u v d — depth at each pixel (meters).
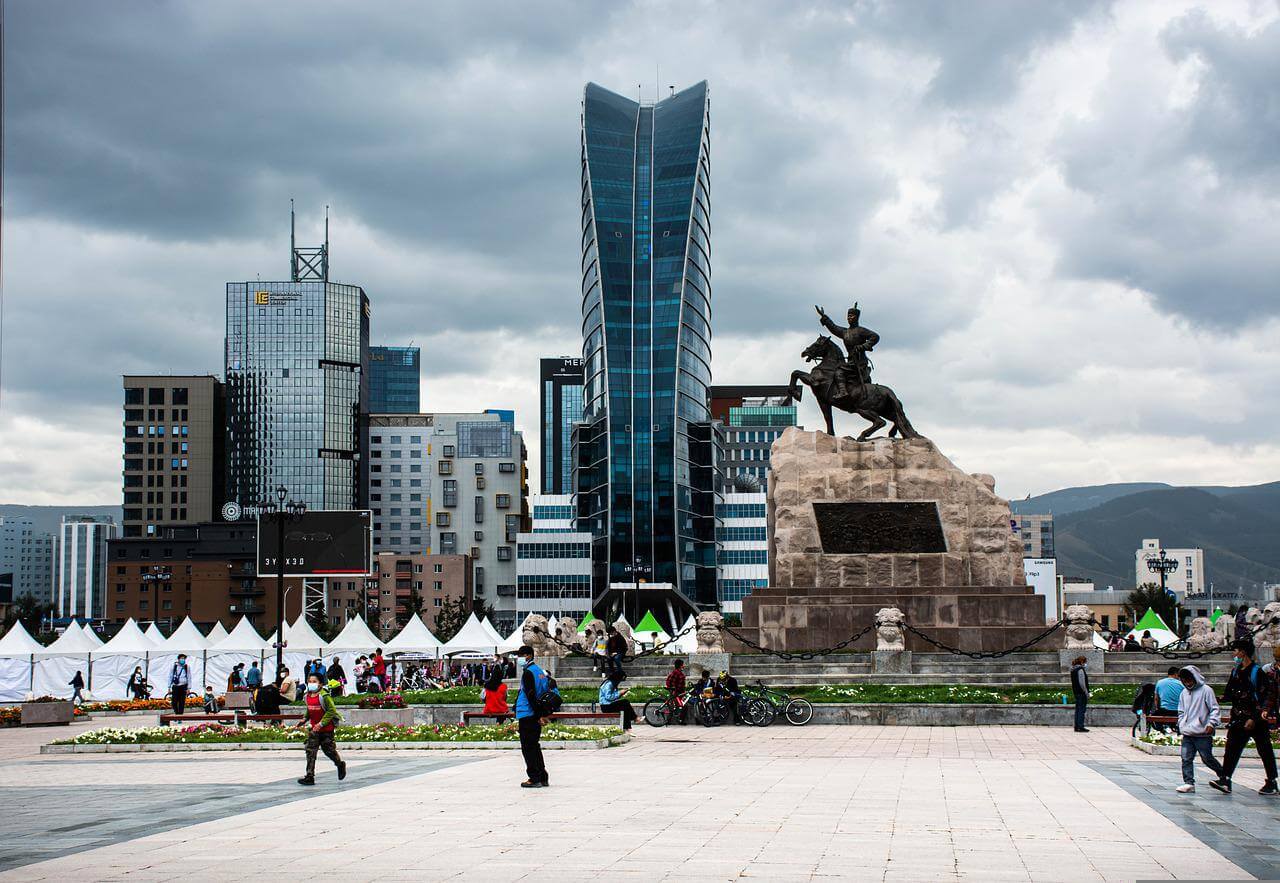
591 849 16.03
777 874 14.30
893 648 45.94
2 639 68.19
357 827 18.20
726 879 14.03
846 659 46.56
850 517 51.75
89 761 33.16
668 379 192.25
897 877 14.11
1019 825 17.97
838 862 15.02
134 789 24.75
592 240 199.62
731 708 38.44
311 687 24.61
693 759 28.75
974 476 52.28
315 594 186.88
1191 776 21.67
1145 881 13.89
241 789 24.11
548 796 21.58
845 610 49.38
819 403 54.66
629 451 189.50
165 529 193.62
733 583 196.12
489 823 18.39
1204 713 21.56
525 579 191.50
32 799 23.23
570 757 29.64
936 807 19.92
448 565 195.75
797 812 19.33
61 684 70.75
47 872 14.95
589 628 54.50
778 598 49.97
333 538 125.81
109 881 14.33
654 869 14.64
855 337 54.31
